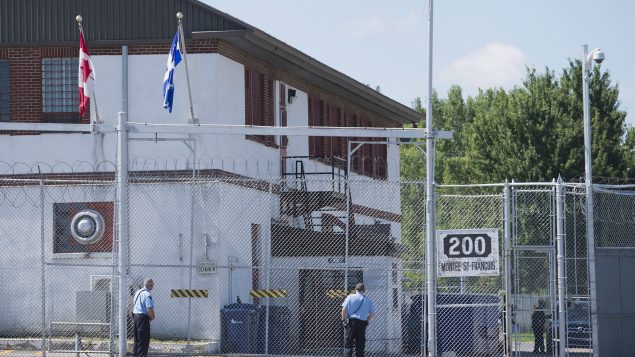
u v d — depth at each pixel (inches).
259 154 4141.2
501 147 7229.3
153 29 3855.8
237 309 3535.9
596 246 3275.1
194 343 3432.6
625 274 3314.5
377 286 3796.8
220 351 3521.2
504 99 7450.8
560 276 2947.8
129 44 3870.6
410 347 3735.2
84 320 3528.5
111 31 3878.0
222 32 3779.5
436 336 3201.3
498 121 7327.8
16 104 3944.4
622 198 3393.2
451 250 2974.9
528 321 4626.0
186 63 3528.5
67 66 3951.8
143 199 3688.5
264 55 4148.6
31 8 3949.3
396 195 5625.0
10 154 3892.7
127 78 3868.1
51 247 3745.1
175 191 3681.1
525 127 7140.8
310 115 4837.6
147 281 3056.1
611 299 3260.3
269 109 4323.3
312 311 3801.7
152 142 3816.4
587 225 3014.3
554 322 3073.3
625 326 3289.9
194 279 3622.0
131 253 3666.3
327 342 3767.2
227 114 3882.9
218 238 3629.4
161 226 3671.3
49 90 3951.8
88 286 3703.3
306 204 4151.1
